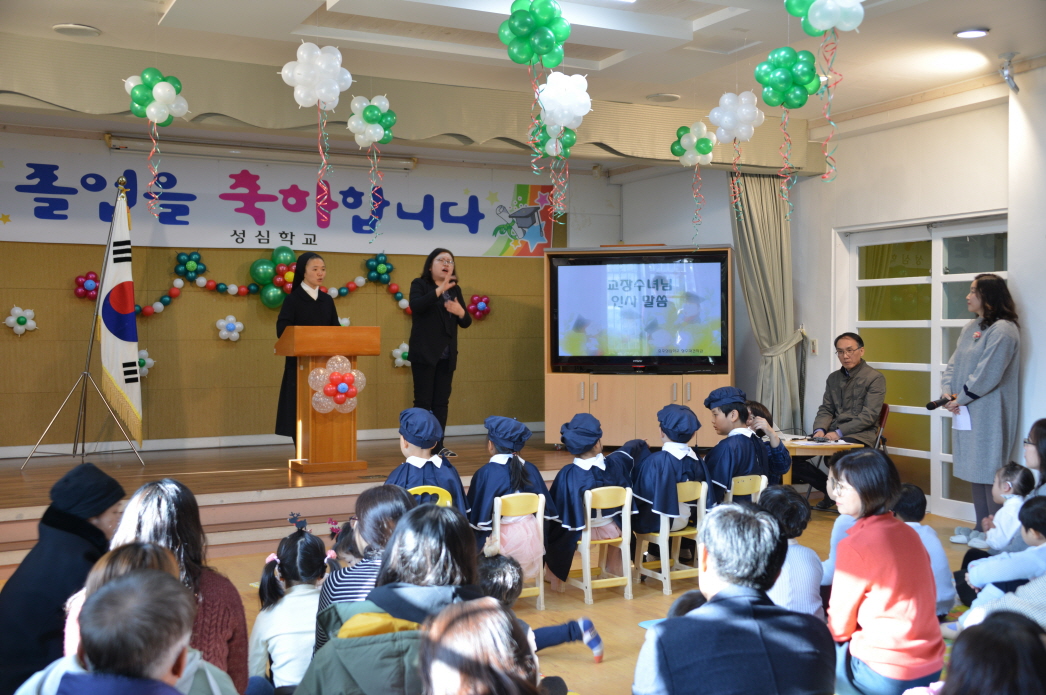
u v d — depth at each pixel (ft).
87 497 7.43
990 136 20.21
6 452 23.99
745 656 5.76
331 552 9.73
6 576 15.75
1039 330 18.63
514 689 4.32
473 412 30.17
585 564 15.07
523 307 30.78
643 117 22.66
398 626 5.96
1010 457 19.07
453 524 6.22
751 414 17.57
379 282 28.40
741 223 24.80
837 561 8.30
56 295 24.53
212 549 17.34
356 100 18.07
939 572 11.15
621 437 25.35
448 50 18.19
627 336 25.39
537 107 19.29
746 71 19.99
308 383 19.93
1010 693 4.50
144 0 15.60
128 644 4.43
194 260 25.80
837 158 24.09
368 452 24.77
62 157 24.44
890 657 7.89
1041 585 8.61
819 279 24.71
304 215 27.35
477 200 29.81
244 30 16.60
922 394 22.31
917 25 16.62
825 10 12.62
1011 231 19.13
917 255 22.45
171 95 16.35
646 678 5.81
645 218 30.50
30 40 17.16
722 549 6.04
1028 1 15.44
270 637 8.59
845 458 8.53
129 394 21.43
